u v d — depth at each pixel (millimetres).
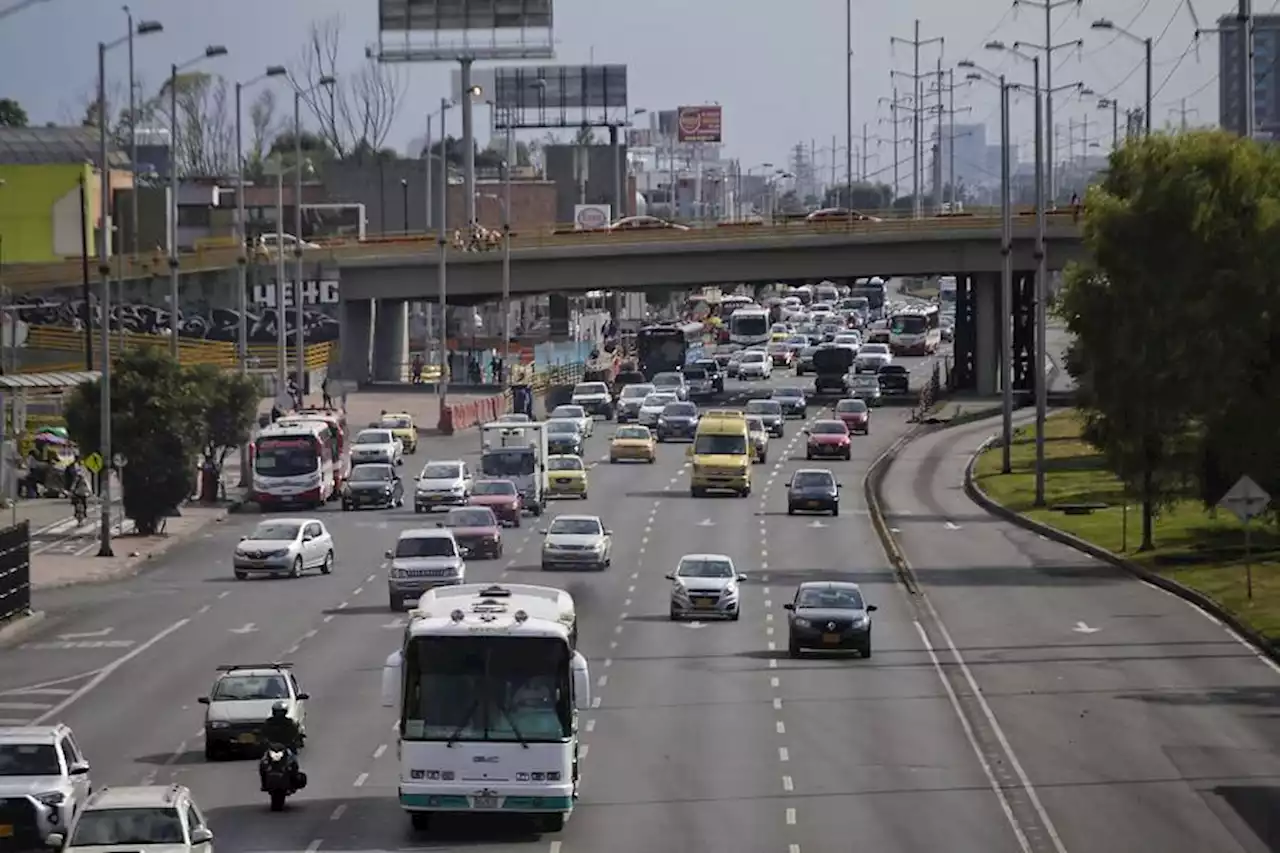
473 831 55781
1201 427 119250
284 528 117938
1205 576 109250
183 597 108812
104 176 129875
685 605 98688
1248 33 143125
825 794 61094
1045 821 57406
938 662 86375
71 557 124500
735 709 75625
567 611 57500
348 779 63281
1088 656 87438
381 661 86688
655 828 56188
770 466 179000
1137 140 121125
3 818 52438
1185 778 63500
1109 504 147125
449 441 195000
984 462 178250
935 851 53688
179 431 135375
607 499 155750
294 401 186250
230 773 64625
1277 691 78812
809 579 113625
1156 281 116562
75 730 72688
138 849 45656
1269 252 114562
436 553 103812
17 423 164125
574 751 55531
